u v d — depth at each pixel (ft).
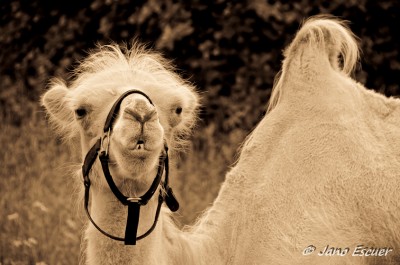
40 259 41.24
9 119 57.57
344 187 26.91
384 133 27.78
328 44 29.25
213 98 54.24
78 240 41.83
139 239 23.62
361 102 28.32
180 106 24.95
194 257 26.04
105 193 23.91
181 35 53.47
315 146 27.50
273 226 27.04
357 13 51.80
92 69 26.20
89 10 59.21
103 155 23.44
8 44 62.75
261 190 27.66
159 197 24.31
